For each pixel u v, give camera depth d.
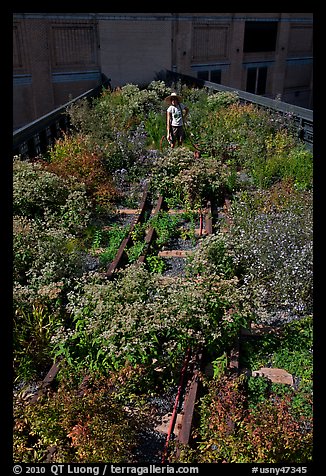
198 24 22.98
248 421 3.92
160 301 4.95
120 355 4.45
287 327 5.37
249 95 15.30
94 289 5.03
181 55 22.83
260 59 26.62
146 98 16.16
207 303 4.93
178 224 8.12
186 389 4.55
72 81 20.06
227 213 8.10
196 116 13.98
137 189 9.56
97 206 8.52
